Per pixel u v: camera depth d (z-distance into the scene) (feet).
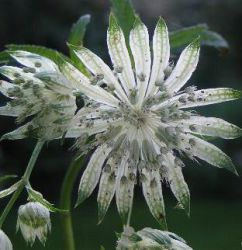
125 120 0.22
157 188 0.23
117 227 0.81
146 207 0.90
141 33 0.22
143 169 0.23
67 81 0.21
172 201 0.91
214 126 0.22
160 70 0.22
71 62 0.22
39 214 0.22
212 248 0.75
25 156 0.92
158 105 0.22
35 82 0.21
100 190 0.23
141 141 0.23
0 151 0.91
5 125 0.88
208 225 0.83
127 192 0.23
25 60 0.22
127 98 0.22
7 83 0.22
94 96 0.22
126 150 0.22
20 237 0.75
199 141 0.23
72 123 0.21
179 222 0.85
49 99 0.21
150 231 0.22
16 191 0.22
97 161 0.23
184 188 0.23
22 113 0.21
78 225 0.82
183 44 0.29
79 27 0.26
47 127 0.21
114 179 0.23
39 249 0.71
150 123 0.23
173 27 0.52
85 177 0.23
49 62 0.22
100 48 0.82
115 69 0.22
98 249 0.73
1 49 0.92
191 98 0.22
